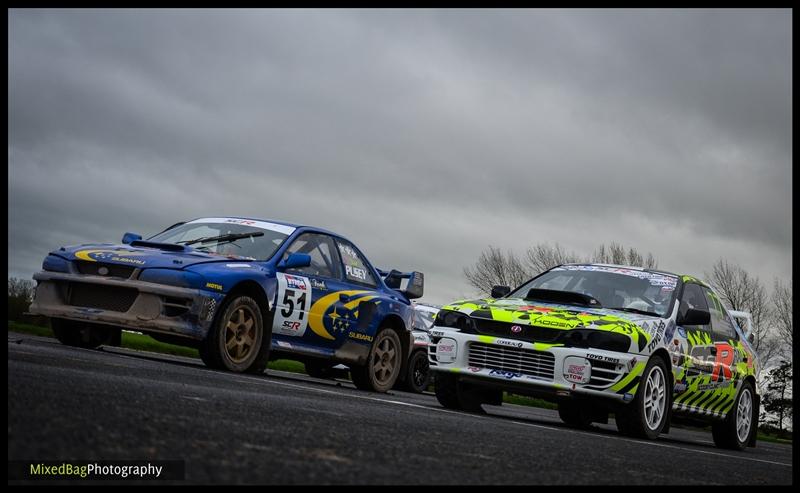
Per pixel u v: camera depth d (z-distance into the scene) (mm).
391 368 9266
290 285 7867
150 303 6984
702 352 7504
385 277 10094
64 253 7410
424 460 2883
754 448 9297
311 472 2328
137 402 3242
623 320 6742
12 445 2104
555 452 3795
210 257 7461
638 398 6555
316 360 8477
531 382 6629
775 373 35594
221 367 7250
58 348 6531
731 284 35156
